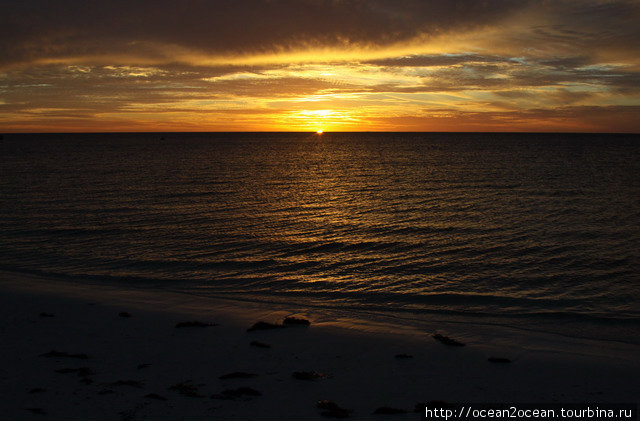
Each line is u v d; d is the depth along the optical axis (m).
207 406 12.43
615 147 173.38
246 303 22.56
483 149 160.12
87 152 145.12
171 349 16.83
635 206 46.69
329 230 37.81
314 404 12.73
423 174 78.75
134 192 58.06
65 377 14.12
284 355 16.39
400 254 30.97
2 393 12.91
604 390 13.73
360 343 17.56
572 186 61.47
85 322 19.45
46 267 28.44
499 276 26.36
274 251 31.88
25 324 19.08
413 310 21.72
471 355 16.44
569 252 30.77
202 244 33.72
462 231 36.88
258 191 59.88
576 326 19.52
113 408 12.13
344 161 110.38
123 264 29.09
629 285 24.59
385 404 12.87
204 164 101.62
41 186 63.03
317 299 23.31
